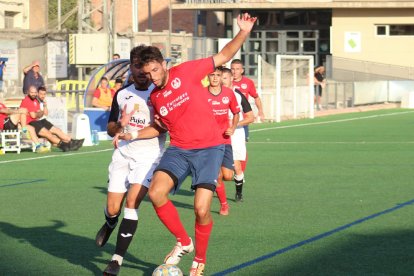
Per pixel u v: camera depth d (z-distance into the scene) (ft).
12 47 228.63
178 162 50.14
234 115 75.51
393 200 83.97
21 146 138.72
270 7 348.38
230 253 59.21
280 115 218.38
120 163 54.49
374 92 292.20
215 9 353.51
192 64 50.14
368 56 357.82
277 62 214.28
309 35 361.51
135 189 52.49
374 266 54.70
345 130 186.09
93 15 372.17
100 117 163.94
